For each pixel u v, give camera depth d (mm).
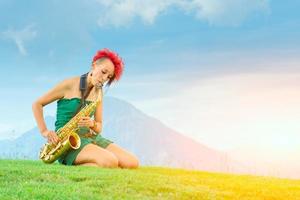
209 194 11641
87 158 14078
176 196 11156
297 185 13555
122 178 12008
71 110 14406
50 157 14297
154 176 12797
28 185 10828
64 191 10477
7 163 14078
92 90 14586
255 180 13953
